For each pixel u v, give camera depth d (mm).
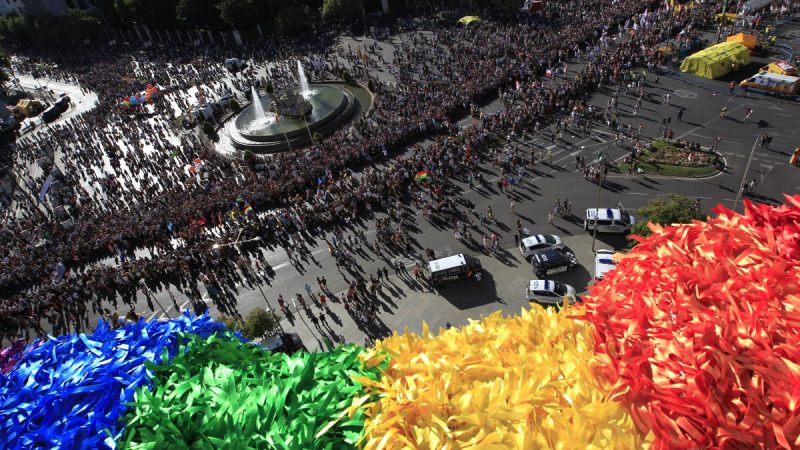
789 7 65562
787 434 6090
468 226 37625
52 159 65688
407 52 77000
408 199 42156
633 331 7918
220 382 8805
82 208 51469
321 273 36031
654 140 43750
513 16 82125
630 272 9266
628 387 7410
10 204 57625
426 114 53812
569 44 66000
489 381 8609
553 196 39125
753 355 6734
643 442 6867
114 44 122625
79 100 92688
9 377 9586
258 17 98500
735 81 51719
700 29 66062
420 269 33688
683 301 7801
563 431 7121
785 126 42469
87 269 41500
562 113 51062
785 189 35375
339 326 31062
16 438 8133
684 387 6750
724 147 41062
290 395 8531
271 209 44406
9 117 89062
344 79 70875
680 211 27797
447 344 9602
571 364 8312
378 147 50062
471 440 7344
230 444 7484
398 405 8016
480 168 44500
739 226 9016
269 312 31859
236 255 39438
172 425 7836
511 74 60344
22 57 131750
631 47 61469
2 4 158375
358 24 95562
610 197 37781
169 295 37125
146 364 9133
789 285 7340
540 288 29328
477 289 31844
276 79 77312
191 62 94938
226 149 59469
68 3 149500
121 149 63688
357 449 7715
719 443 6352
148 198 50375
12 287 41656
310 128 58531
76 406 8609
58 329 36125
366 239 38594
